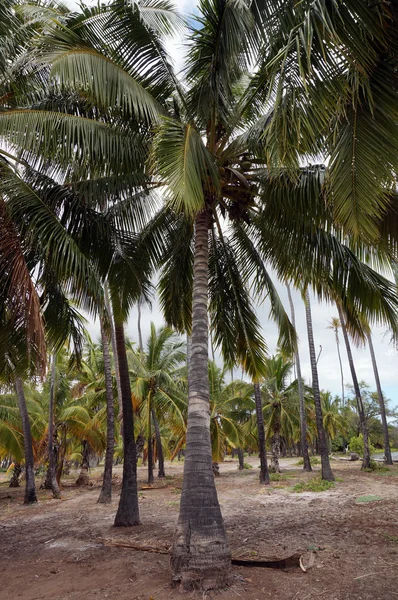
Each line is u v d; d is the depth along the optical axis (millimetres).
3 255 5695
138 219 8062
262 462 17438
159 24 6508
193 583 4594
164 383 20047
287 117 3406
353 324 7715
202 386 5840
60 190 7102
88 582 5242
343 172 3641
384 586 4621
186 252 8766
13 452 20594
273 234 7609
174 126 5312
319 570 5234
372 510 9438
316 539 6914
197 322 6199
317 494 13016
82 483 22344
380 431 53062
